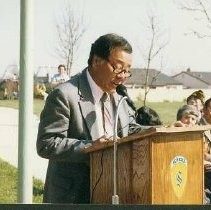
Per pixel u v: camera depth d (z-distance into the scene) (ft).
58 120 19.35
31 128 27.09
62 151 18.85
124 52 19.47
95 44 19.66
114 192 16.88
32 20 27.09
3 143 66.64
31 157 27.12
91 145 18.03
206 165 26.76
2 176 49.55
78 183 19.39
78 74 20.15
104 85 19.70
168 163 16.71
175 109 151.74
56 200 19.48
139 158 16.84
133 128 20.35
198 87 323.78
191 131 16.85
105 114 19.90
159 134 16.51
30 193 27.04
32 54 27.07
